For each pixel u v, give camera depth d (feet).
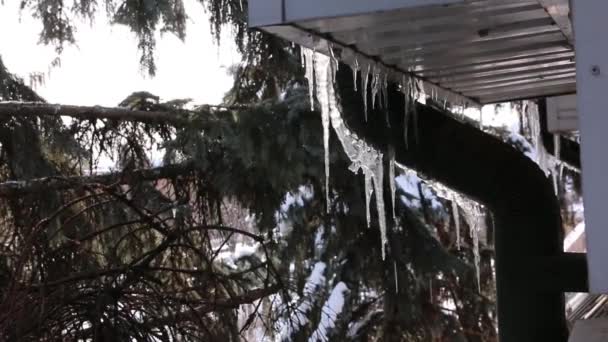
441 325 22.13
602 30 5.08
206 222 19.35
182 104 19.36
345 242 21.72
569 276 8.78
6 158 18.98
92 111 18.83
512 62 8.79
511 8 6.49
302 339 19.53
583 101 5.08
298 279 19.29
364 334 21.65
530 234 8.93
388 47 7.68
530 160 9.05
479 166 8.94
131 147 19.53
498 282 9.11
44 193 17.46
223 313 14.38
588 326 8.22
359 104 8.97
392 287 21.48
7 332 12.76
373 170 10.16
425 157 9.04
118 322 13.09
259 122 18.43
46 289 13.34
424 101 9.95
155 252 14.25
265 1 6.34
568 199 27.55
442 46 7.79
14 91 20.07
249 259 20.45
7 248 15.08
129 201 14.94
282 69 21.04
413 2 5.98
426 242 21.74
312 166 19.17
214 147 19.15
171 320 13.21
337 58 7.86
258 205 19.86
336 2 6.14
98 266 15.30
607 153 5.00
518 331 8.93
